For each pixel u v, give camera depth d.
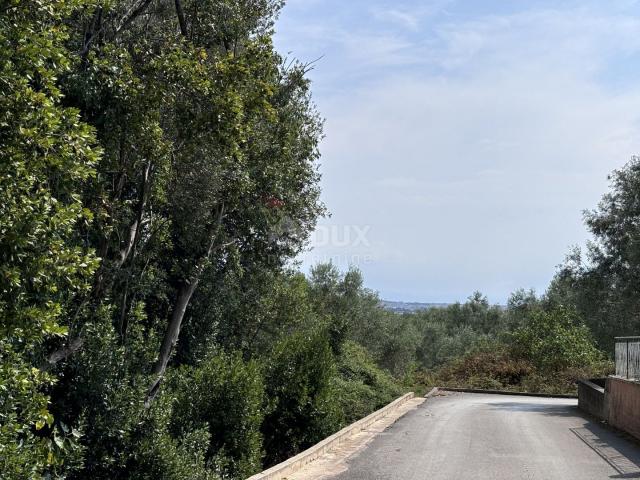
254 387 12.27
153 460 9.47
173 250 14.41
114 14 10.45
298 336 16.20
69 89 8.79
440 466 10.50
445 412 19.89
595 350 33.47
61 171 6.25
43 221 5.87
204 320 15.95
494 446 12.62
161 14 12.02
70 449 8.02
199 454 10.48
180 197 12.49
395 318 46.84
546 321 35.00
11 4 6.00
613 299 26.53
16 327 5.78
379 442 13.55
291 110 15.01
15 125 5.74
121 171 10.02
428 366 68.69
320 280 39.38
